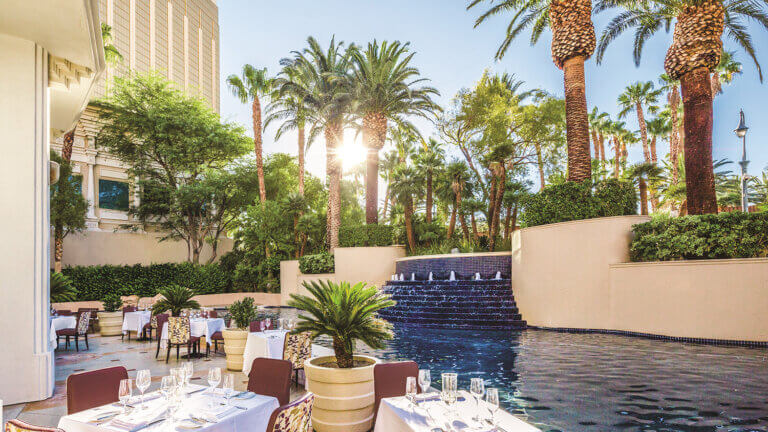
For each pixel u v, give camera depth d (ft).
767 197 90.89
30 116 20.97
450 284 54.80
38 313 20.51
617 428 14.74
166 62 185.68
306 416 10.45
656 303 35.42
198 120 92.94
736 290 31.27
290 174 110.83
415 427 9.64
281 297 83.15
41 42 21.80
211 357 31.48
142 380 10.96
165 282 81.87
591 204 42.11
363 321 16.51
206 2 212.64
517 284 47.14
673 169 90.99
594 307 39.86
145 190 90.33
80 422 10.23
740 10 50.01
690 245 33.99
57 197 68.03
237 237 98.48
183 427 9.89
